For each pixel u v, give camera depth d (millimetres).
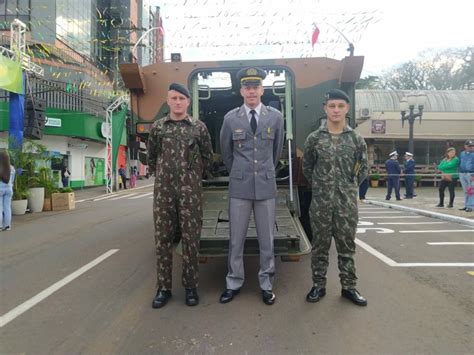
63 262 5547
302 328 3307
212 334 3223
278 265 5262
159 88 5766
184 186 3803
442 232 7508
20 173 11273
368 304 3811
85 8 22734
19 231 8188
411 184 14359
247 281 4582
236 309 3734
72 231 8109
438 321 3408
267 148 3871
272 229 3932
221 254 4141
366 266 5148
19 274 4984
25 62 12109
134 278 4750
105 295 4168
